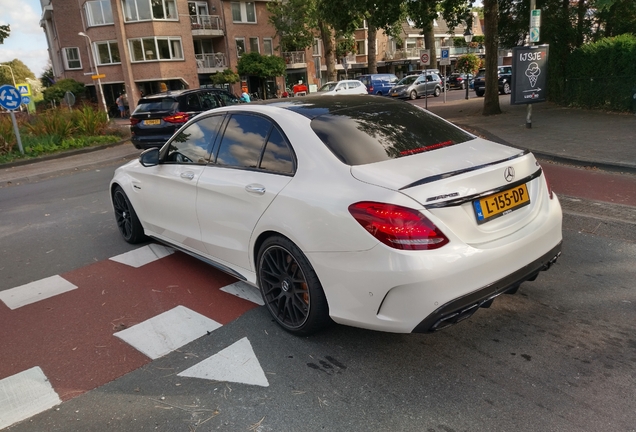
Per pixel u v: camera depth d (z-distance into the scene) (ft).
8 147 49.03
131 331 11.84
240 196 11.64
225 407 8.85
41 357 10.93
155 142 39.99
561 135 36.42
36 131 54.24
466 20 65.31
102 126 59.36
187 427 8.36
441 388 9.04
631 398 8.48
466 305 8.77
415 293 8.45
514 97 39.04
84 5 120.98
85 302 13.66
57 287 14.88
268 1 140.87
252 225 11.35
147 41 118.93
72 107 66.59
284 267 10.91
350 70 196.44
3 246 19.70
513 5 61.05
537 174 10.64
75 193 29.94
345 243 9.07
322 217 9.45
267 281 11.48
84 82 138.92
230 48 136.46
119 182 17.61
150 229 16.58
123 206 18.26
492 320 11.44
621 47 48.62
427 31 67.10
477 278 8.82
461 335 10.85
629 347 10.05
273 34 144.66
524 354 10.00
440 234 8.50
